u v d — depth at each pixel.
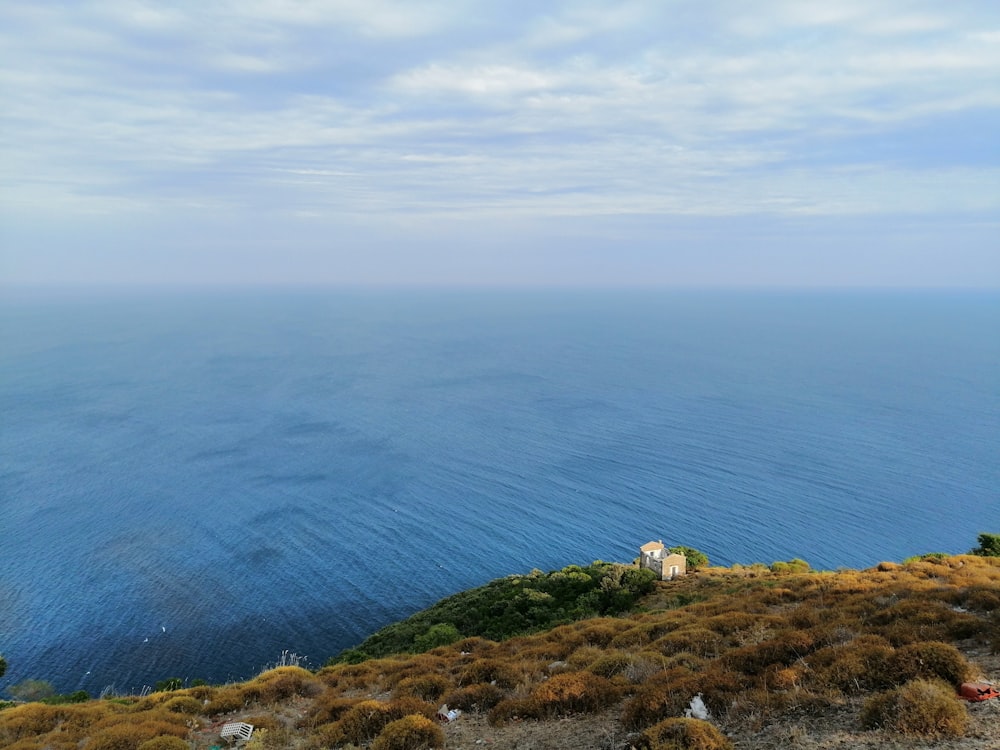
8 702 26.48
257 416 166.50
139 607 71.81
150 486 113.00
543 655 20.14
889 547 86.19
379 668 22.11
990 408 177.00
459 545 89.56
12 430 147.38
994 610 16.73
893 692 10.25
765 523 94.62
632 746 10.68
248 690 19.11
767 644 14.98
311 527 95.94
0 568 80.81
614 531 93.31
